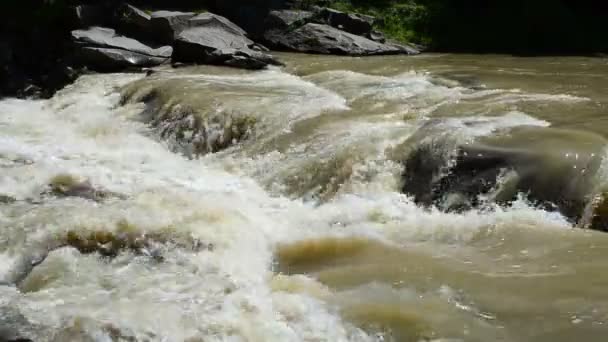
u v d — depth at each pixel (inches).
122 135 518.6
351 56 761.0
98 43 704.4
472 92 505.0
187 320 235.9
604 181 317.7
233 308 245.4
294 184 396.8
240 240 310.7
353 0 936.3
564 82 551.8
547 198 322.7
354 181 378.0
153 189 385.7
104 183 393.4
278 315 240.4
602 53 802.8
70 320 232.5
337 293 256.7
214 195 375.6
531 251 280.8
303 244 311.9
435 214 339.0
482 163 345.4
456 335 223.3
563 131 363.6
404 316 235.1
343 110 475.2
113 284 267.9
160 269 283.1
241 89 549.3
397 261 282.0
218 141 478.3
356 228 323.9
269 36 809.5
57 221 319.6
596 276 252.7
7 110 626.5
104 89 625.9
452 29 896.3
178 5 835.4
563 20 885.8
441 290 251.8
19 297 255.6
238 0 844.0
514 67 652.7
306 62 697.6
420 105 470.3
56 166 422.9
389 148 384.8
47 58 763.4
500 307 236.5
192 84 563.5
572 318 226.1
